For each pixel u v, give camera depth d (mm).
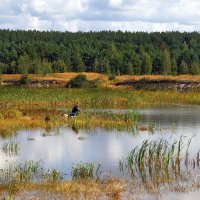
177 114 59062
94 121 48938
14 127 44906
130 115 51438
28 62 164500
